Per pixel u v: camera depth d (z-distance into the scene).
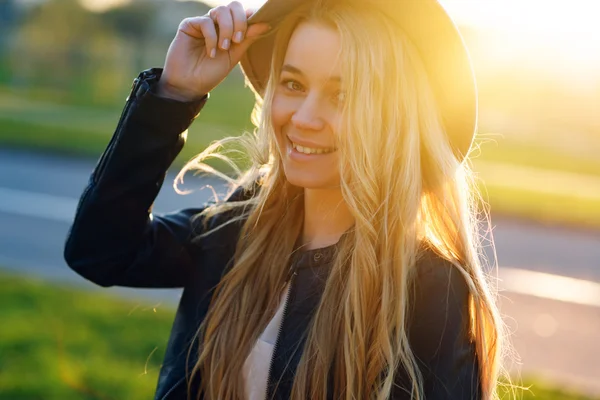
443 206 1.55
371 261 1.48
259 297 1.66
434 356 1.41
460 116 1.54
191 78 1.67
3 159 11.94
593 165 17.75
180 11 32.31
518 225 10.05
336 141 1.52
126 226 1.72
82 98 24.72
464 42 1.48
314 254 1.60
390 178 1.48
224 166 11.10
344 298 1.51
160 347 4.12
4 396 3.33
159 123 1.66
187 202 9.45
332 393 1.50
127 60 27.09
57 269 6.14
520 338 5.50
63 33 30.98
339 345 1.50
